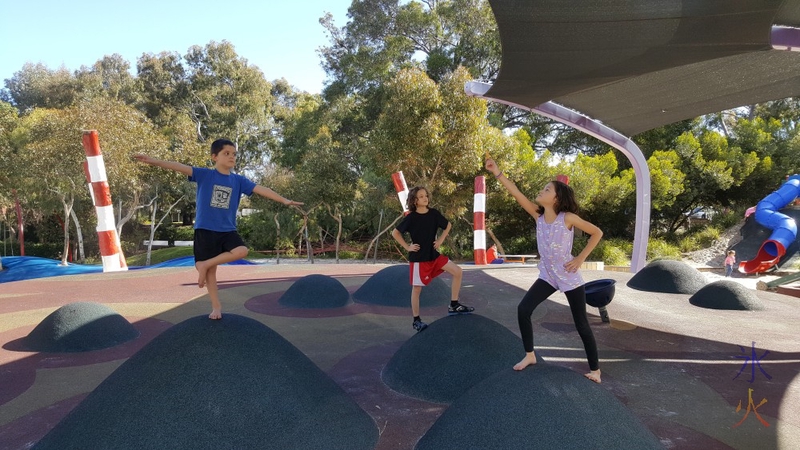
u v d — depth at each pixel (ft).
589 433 8.27
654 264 29.89
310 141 75.97
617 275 35.22
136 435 8.61
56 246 109.50
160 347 10.32
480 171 62.44
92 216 96.17
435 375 12.67
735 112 104.22
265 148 117.19
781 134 86.07
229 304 24.43
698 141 80.12
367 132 93.91
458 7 87.04
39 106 123.85
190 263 48.96
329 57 99.76
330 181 71.15
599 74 20.66
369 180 80.79
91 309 18.06
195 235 12.69
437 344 13.32
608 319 20.95
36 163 63.67
